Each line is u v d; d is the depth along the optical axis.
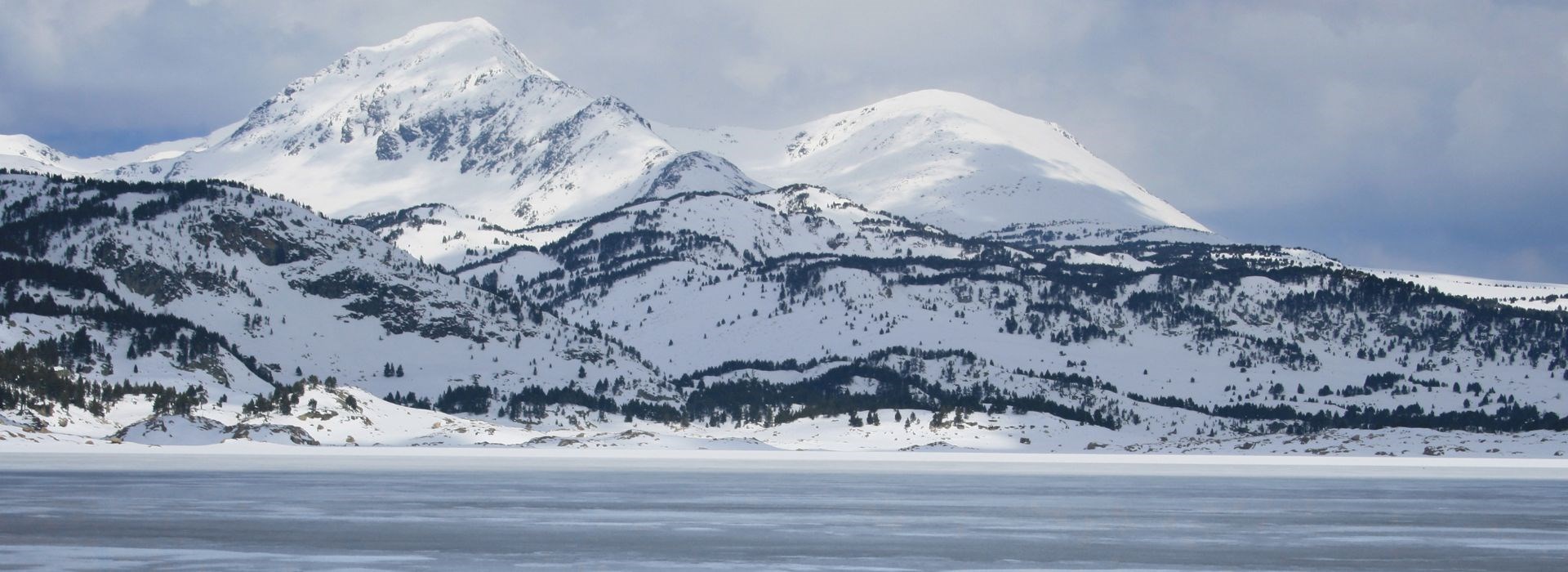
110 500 143.25
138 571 91.50
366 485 174.75
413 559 98.38
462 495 158.12
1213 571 94.56
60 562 95.12
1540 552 104.75
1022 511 140.88
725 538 112.81
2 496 147.88
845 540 111.44
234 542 106.88
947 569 95.06
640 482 190.12
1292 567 96.44
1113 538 114.12
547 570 93.25
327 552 101.31
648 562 97.69
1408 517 134.38
